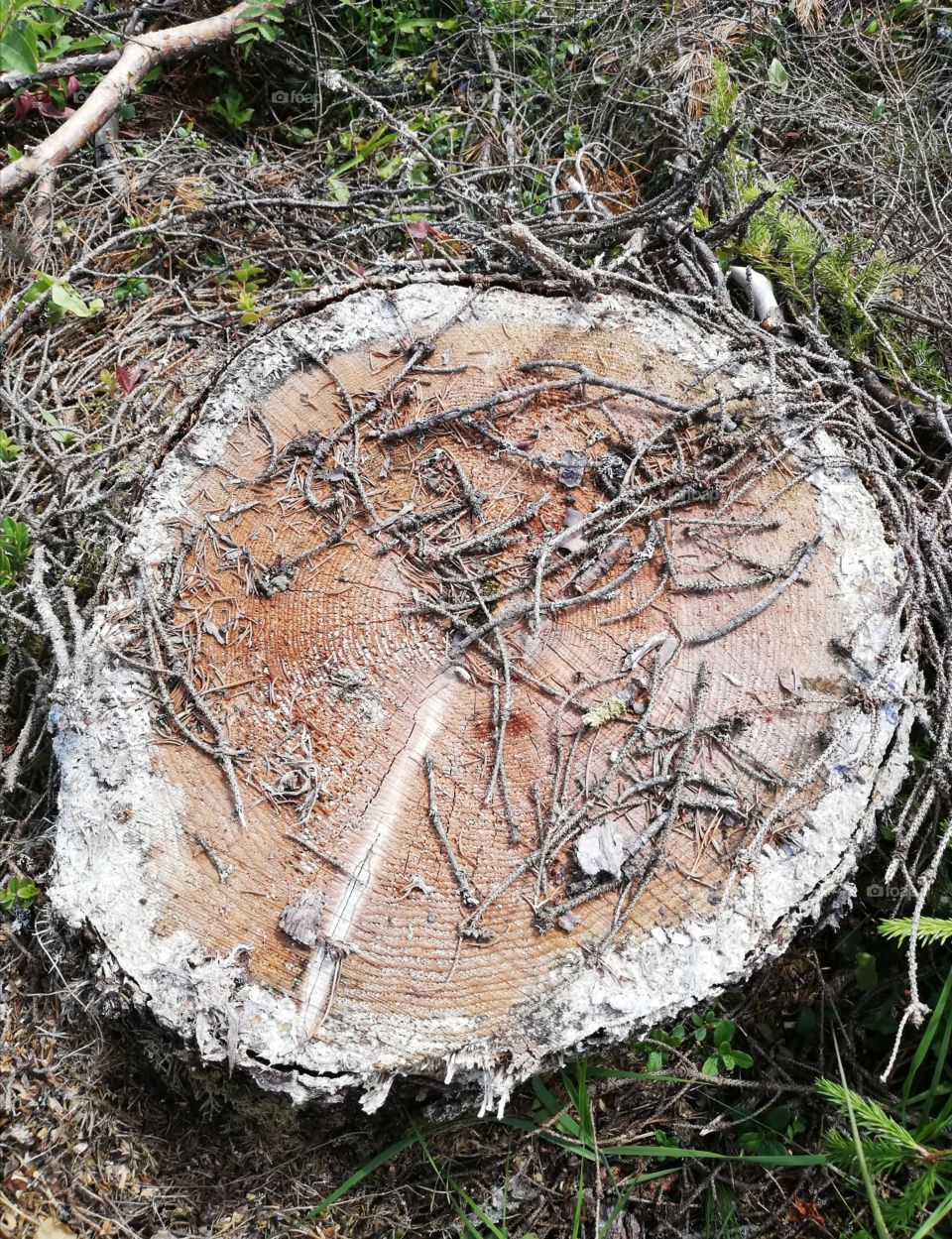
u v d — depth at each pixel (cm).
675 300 68
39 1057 59
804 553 60
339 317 65
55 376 79
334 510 61
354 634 58
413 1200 60
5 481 74
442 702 57
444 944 52
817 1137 64
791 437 63
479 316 66
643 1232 61
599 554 60
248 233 89
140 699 57
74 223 88
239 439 62
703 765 56
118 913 52
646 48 103
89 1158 58
